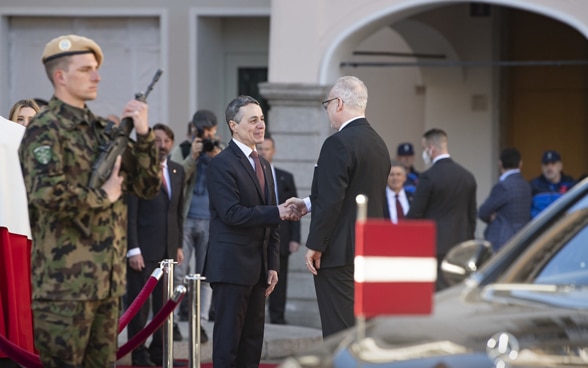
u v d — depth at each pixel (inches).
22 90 859.4
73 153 313.0
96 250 316.5
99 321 325.1
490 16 896.9
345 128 419.2
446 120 910.4
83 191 308.5
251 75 874.8
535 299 251.0
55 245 313.1
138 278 524.7
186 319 609.0
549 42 952.3
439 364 224.2
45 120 312.3
